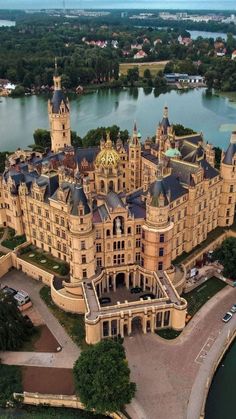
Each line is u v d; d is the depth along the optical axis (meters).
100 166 158.88
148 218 138.88
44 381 117.12
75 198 131.38
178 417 107.25
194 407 109.50
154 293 146.50
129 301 143.38
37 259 159.50
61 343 129.38
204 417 110.12
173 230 152.12
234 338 133.38
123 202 142.38
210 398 116.31
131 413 108.31
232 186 173.75
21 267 161.00
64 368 121.12
